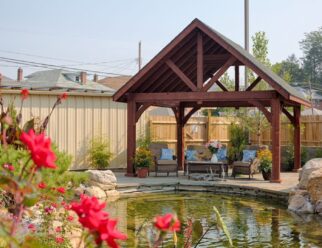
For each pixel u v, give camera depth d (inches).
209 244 295.9
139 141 724.7
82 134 694.5
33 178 68.6
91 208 66.3
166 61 584.4
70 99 683.4
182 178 605.6
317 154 727.1
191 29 558.3
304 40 2815.0
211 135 820.6
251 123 788.0
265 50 823.1
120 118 727.7
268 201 473.4
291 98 527.8
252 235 323.0
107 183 504.7
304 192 429.7
